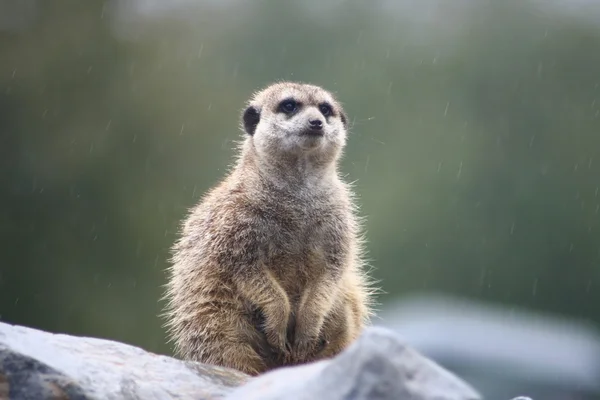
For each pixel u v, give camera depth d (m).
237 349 6.69
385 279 22.59
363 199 22.48
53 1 20.84
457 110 25.53
